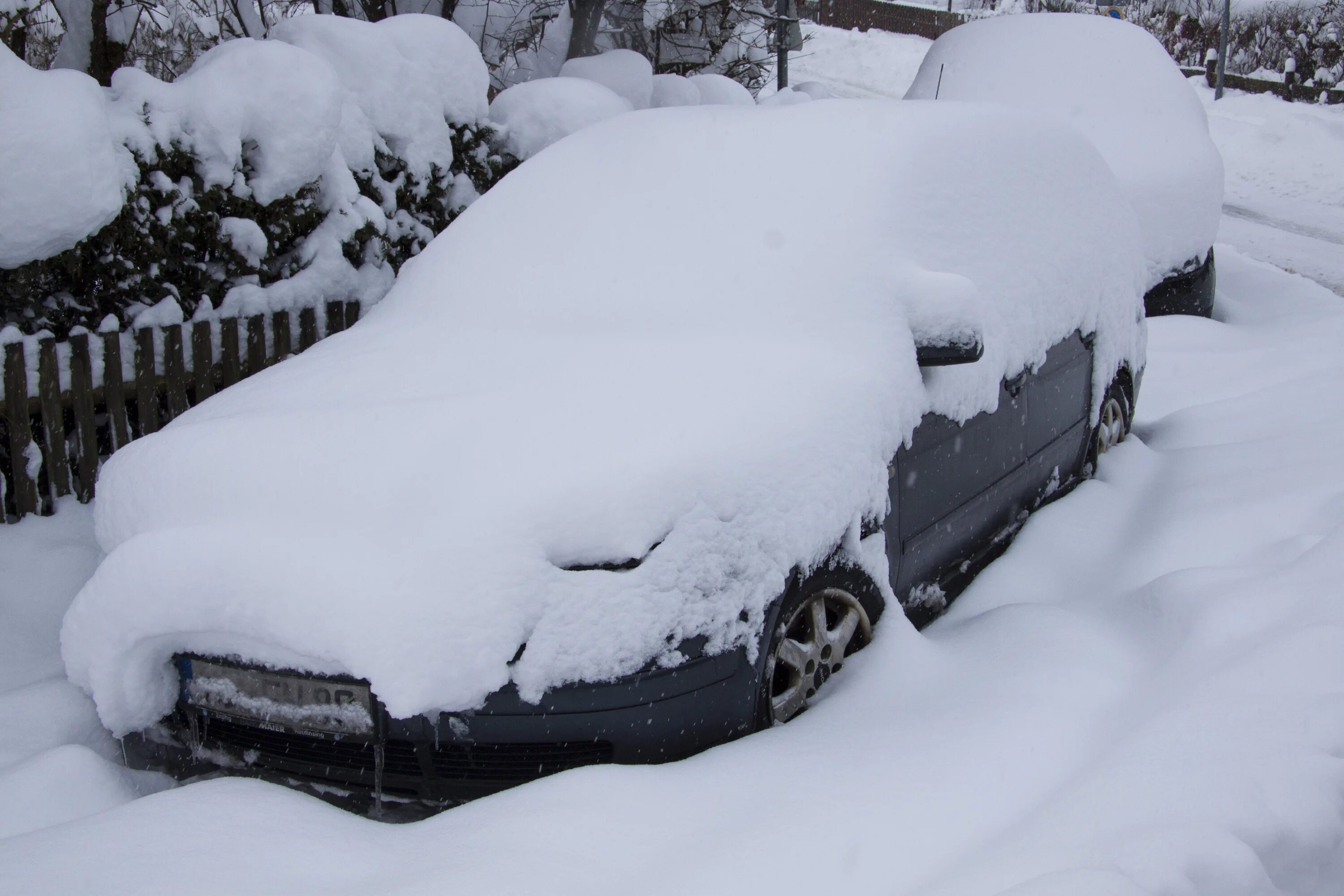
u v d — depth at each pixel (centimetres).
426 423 290
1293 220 1380
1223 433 532
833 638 304
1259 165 1850
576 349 338
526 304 382
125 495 301
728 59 1151
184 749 286
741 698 272
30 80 420
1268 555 361
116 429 462
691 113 435
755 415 290
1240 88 2844
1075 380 443
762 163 389
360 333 401
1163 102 799
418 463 273
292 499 274
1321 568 321
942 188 377
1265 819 223
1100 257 465
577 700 251
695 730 265
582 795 242
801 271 347
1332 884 225
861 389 312
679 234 379
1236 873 209
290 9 834
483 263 411
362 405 310
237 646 262
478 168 643
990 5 3550
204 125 486
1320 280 988
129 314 473
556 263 393
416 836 238
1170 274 740
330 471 277
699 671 263
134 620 265
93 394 457
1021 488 407
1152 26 3284
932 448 341
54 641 384
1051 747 263
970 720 273
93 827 238
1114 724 274
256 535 266
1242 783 231
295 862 227
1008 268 391
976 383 359
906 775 250
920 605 346
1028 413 402
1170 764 241
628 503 259
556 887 214
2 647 373
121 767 293
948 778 249
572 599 252
